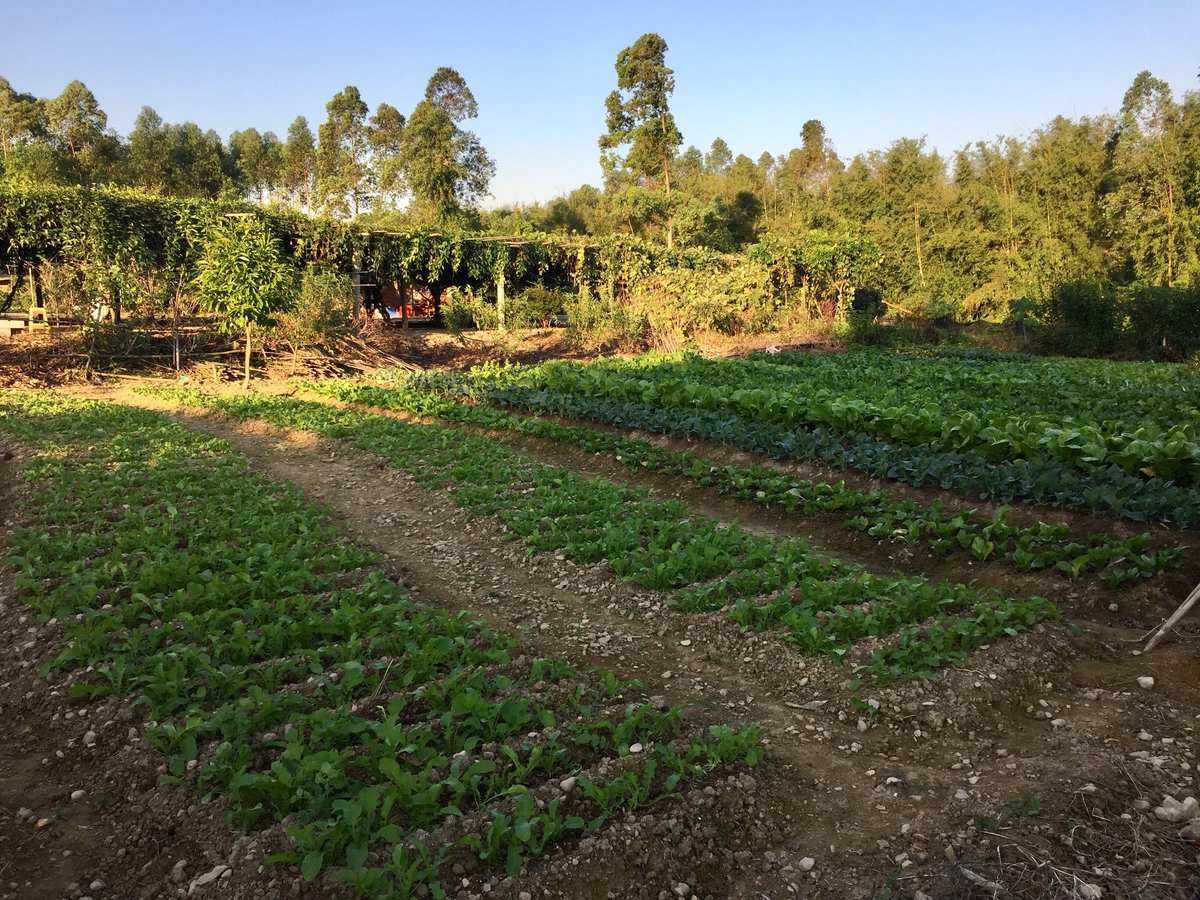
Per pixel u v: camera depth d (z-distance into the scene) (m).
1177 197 32.34
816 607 5.83
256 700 4.39
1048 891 3.15
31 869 3.47
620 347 27.98
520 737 4.30
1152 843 3.38
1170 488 7.03
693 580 6.67
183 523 7.91
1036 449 8.82
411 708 4.58
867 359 22.55
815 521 8.40
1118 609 5.86
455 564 7.64
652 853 3.46
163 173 61.62
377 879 3.10
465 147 50.22
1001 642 5.17
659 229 50.28
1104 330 27.88
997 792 3.82
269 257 19.78
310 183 66.00
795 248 30.61
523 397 15.29
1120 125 36.53
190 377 20.48
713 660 5.57
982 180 45.53
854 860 3.51
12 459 10.99
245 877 3.25
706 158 83.19
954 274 39.81
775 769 4.21
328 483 10.73
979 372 19.69
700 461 10.15
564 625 6.21
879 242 42.91
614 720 4.50
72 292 21.45
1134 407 13.91
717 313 28.81
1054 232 37.91
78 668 5.08
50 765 4.23
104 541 7.32
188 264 23.00
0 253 23.00
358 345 23.81
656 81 50.19
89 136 58.47
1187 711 4.46
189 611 5.71
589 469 11.27
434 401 15.70
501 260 32.09
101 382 19.48
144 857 3.52
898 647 5.14
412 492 10.02
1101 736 4.27
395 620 5.57
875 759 4.30
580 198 67.19
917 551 7.30
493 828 3.35
